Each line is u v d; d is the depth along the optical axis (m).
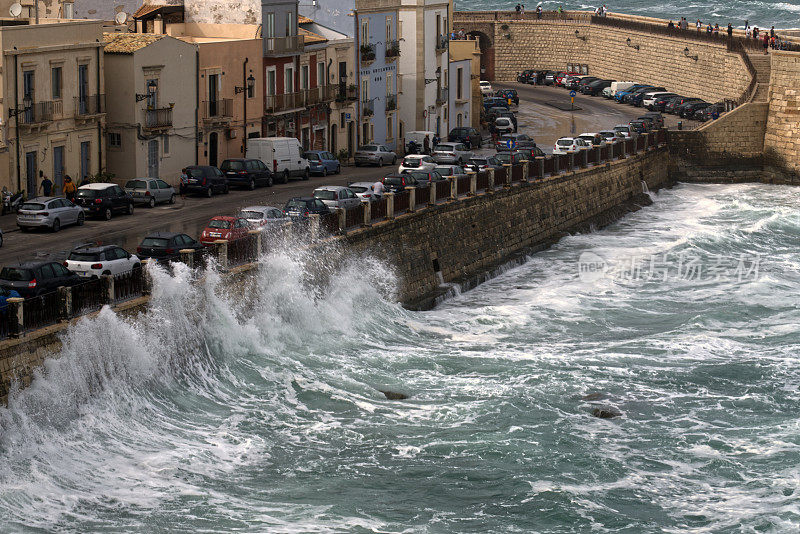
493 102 138.88
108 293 45.59
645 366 55.47
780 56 113.25
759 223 90.69
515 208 80.38
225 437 44.66
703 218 94.94
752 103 114.88
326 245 59.62
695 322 63.19
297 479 41.59
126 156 79.00
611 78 161.12
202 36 95.06
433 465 43.25
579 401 50.34
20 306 40.97
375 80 109.94
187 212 72.06
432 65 117.88
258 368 51.78
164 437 43.91
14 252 57.88
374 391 50.34
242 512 38.69
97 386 44.25
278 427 46.12
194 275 50.53
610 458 44.44
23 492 38.12
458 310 65.31
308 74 99.00
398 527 38.41
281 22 95.50
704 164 114.75
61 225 64.88
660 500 41.31
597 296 69.25
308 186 85.50
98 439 42.50
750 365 55.78
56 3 88.94
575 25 165.38
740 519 39.81
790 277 74.62
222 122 87.31
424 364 54.69
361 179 90.62
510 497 41.03
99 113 76.50
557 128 128.38
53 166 73.38
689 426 47.88
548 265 77.88
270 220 61.38
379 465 43.06
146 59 79.06
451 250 72.06
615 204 97.50
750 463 44.28
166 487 40.00
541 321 63.53
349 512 39.19
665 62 149.62
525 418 48.00
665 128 117.00
